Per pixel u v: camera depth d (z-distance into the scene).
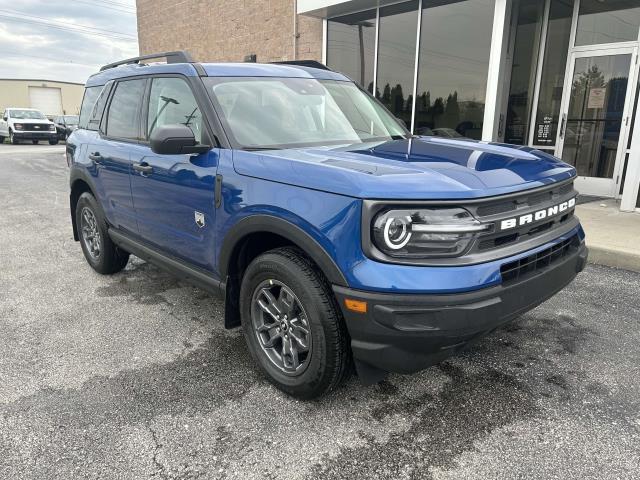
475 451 2.34
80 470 2.23
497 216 2.33
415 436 2.45
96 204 4.57
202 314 3.98
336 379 2.57
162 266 3.74
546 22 8.84
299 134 3.24
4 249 5.89
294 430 2.51
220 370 3.10
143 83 3.93
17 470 2.23
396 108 10.12
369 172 2.35
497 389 2.85
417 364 2.30
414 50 9.55
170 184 3.34
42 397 2.80
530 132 9.38
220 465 2.26
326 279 2.52
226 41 13.66
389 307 2.18
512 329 3.62
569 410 2.65
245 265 3.06
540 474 2.18
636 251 4.97
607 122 8.40
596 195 8.65
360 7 9.89
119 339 3.53
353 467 2.24
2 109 51.34
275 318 2.80
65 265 5.27
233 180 2.83
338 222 2.30
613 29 8.15
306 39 11.48
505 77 9.34
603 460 2.26
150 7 16.25
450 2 8.89
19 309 4.07
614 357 3.21
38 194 9.93
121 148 3.99
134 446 2.39
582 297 4.22
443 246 2.22
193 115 3.26
